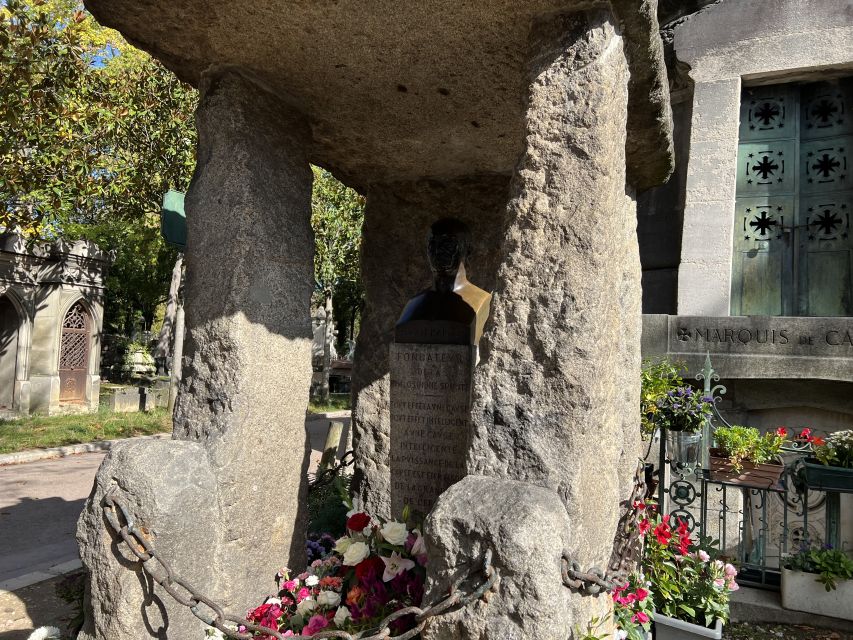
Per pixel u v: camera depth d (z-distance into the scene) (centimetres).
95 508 238
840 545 456
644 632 314
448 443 343
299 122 329
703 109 635
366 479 430
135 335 2912
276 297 292
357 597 255
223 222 278
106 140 1129
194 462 255
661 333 594
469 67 289
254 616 261
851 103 603
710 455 439
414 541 274
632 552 318
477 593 180
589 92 218
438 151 406
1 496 733
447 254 355
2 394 1346
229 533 262
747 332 564
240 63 287
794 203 620
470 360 340
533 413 210
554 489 203
